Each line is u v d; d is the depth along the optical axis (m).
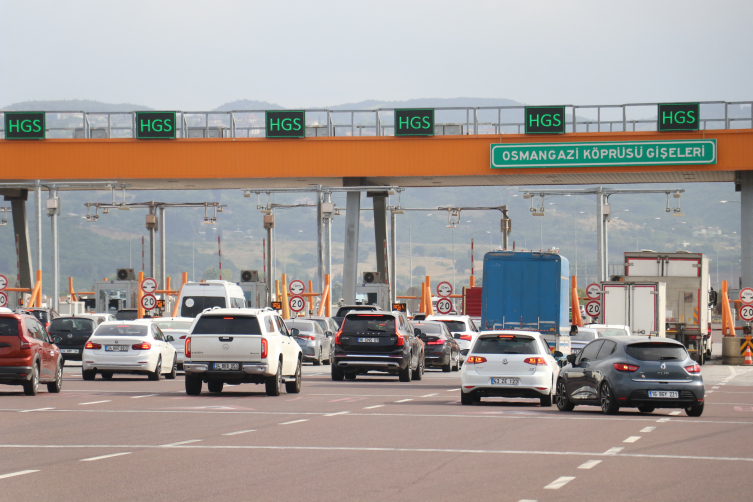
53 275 161.12
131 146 161.12
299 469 38.47
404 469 38.62
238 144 159.88
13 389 83.50
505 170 156.38
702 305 152.88
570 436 50.91
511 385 72.19
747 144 151.62
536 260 98.50
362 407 68.31
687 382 63.97
